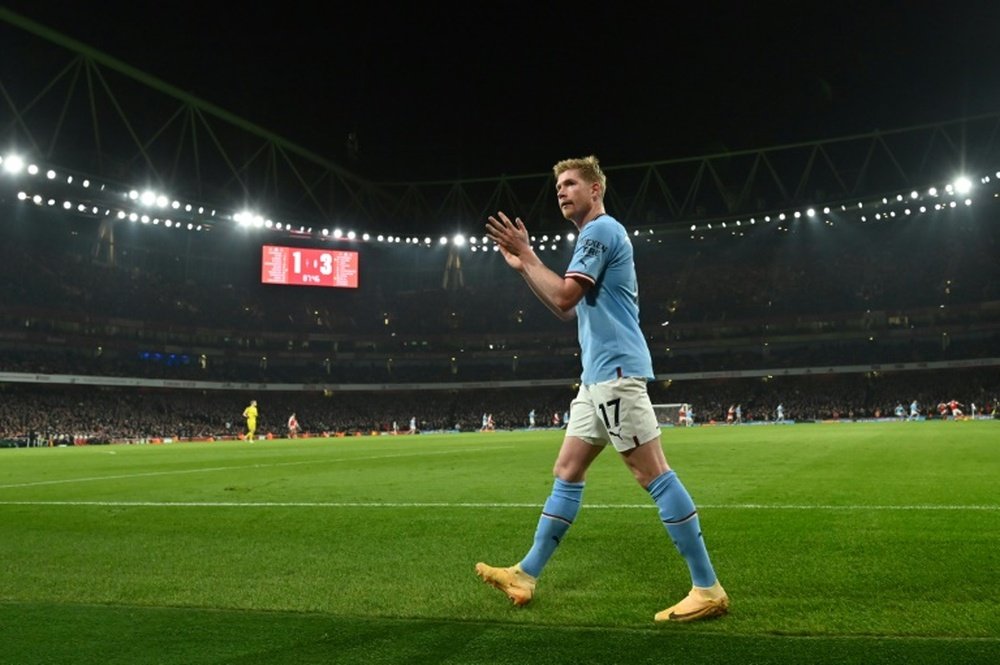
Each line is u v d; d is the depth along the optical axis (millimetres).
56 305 59031
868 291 66812
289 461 18609
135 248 67938
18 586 4668
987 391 58719
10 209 59188
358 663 3137
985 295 62219
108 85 40969
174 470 15883
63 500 9727
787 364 66938
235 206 47625
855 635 3377
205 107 42906
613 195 52750
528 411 70500
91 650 3359
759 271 73250
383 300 77750
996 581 4281
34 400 57000
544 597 4195
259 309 72250
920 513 6840
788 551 5273
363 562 5285
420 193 57781
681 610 3666
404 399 74000
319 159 51906
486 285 78000
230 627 3695
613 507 7645
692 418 60188
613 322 4016
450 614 3885
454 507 8016
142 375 62531
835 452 16484
